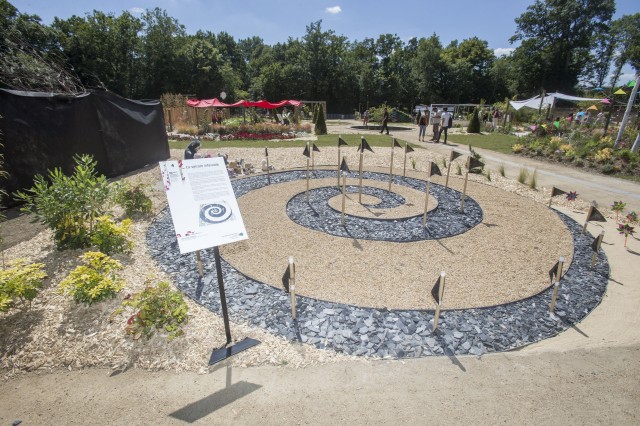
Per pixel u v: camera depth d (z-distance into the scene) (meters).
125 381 3.17
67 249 5.46
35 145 8.09
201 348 3.53
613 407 2.90
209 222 3.29
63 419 2.79
